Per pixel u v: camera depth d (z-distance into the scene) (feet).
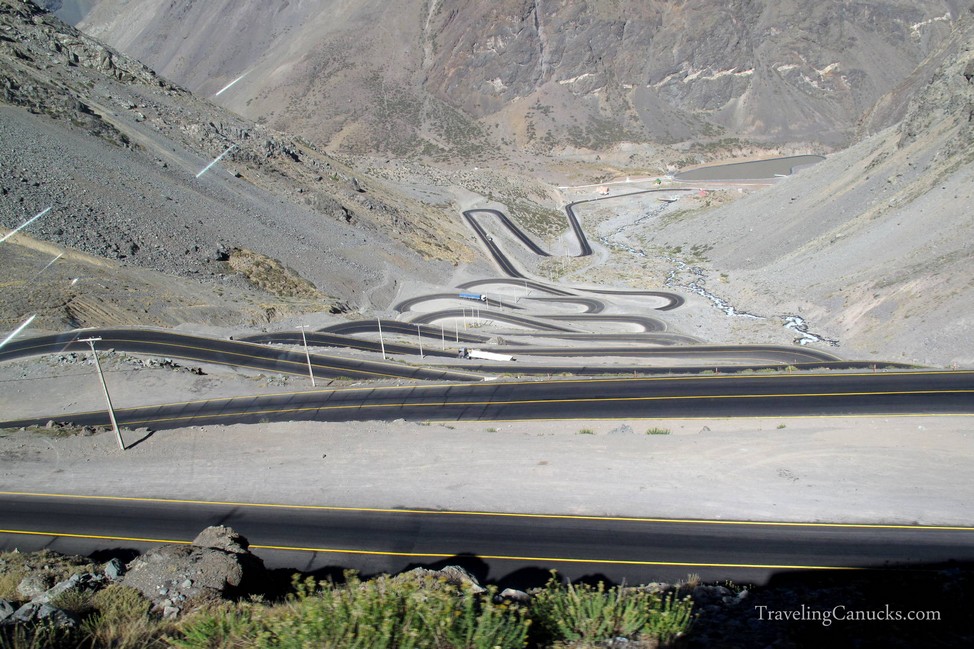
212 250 250.98
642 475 77.15
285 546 67.82
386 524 70.33
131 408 131.75
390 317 262.67
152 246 233.14
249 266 255.09
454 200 531.91
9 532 74.54
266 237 286.87
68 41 369.30
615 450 85.87
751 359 180.45
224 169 329.93
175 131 343.26
